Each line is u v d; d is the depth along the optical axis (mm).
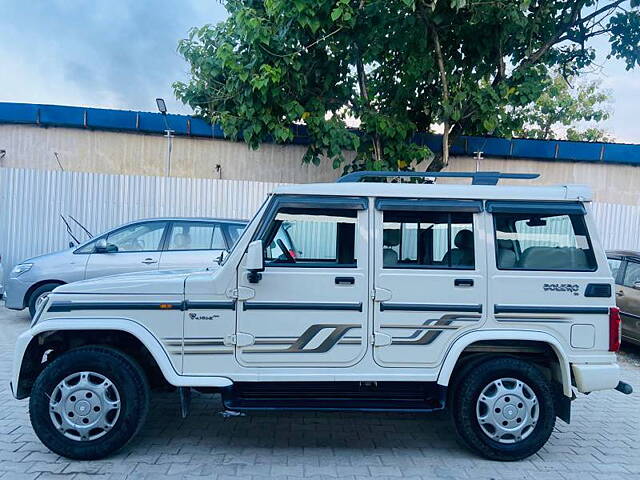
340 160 10570
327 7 9016
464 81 10539
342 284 4203
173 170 12508
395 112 11242
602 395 6441
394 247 4309
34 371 4359
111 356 4141
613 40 10836
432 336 4234
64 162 12289
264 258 4215
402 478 3975
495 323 4262
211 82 10742
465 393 4273
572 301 4293
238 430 4910
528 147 12852
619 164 13109
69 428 4090
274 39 9391
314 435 4848
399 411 4246
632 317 8117
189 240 8461
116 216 11609
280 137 10156
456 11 9039
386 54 10898
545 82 10664
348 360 4207
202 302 4156
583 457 4500
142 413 4176
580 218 4379
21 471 3924
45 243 11484
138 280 4254
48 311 4148
